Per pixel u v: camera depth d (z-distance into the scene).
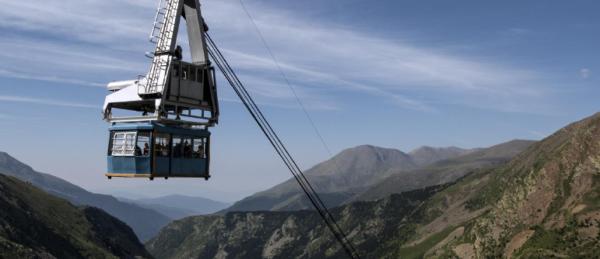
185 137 42.06
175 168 41.50
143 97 40.66
